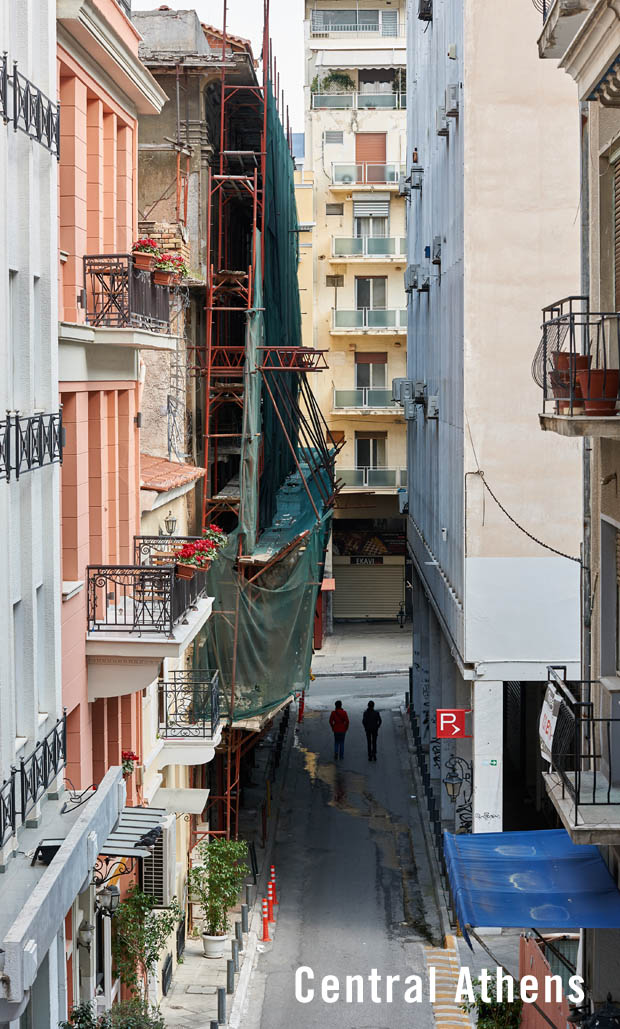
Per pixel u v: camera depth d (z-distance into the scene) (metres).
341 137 59.62
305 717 47.03
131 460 21.69
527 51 26.19
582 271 16.61
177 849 25.34
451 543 29.84
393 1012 22.17
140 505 23.02
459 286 27.59
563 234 26.31
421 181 40.62
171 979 23.61
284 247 37.72
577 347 19.02
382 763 40.66
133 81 20.62
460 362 27.39
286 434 31.36
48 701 15.73
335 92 59.72
